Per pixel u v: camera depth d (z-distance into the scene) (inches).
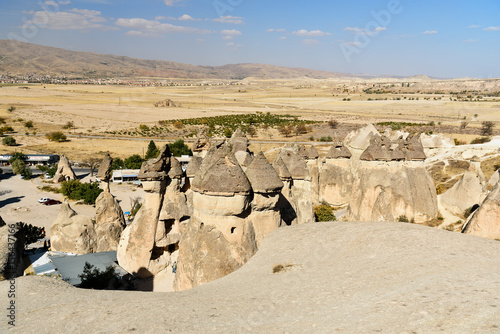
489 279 507.5
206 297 591.5
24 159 4431.6
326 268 673.0
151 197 1157.7
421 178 1672.0
